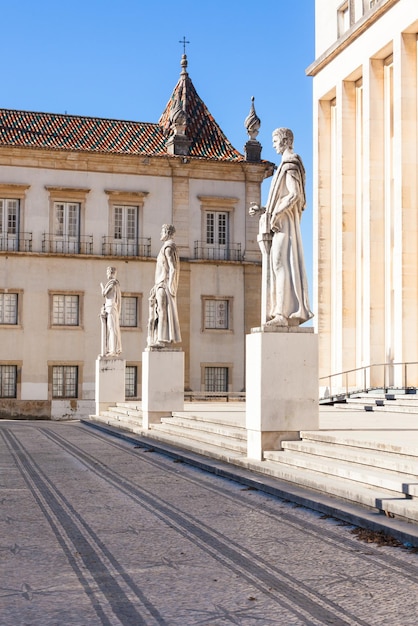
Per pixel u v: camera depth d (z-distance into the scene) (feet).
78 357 156.04
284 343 48.37
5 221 154.81
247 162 165.99
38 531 32.24
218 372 164.14
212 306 164.25
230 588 23.54
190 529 32.32
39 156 156.25
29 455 63.87
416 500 32.01
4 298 153.79
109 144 163.84
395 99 98.22
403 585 23.53
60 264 155.84
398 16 97.55
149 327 83.71
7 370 153.89
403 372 94.22
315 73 120.78
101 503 38.99
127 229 161.07
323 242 118.11
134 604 22.06
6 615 21.16
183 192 163.73
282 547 28.73
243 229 166.91
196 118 174.81
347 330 109.60
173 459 59.52
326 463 41.42
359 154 111.04
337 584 23.79
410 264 95.66
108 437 84.48
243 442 56.03
